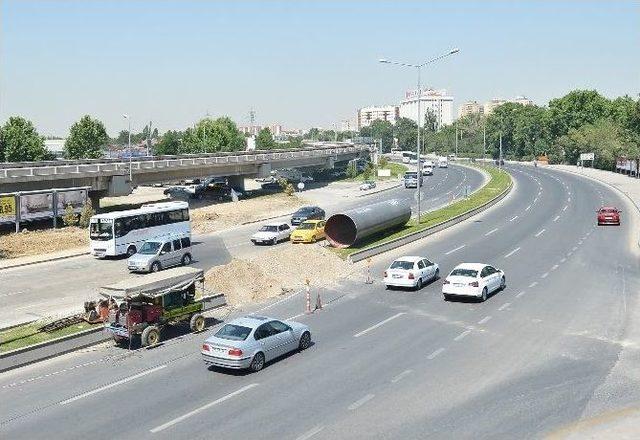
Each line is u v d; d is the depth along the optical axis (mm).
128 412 17594
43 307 30453
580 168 129125
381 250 43719
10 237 50062
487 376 20031
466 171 129750
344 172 128000
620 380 19531
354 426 16422
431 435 15836
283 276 34938
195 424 16688
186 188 94875
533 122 175125
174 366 21656
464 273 30547
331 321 27203
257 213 68625
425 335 24719
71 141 117750
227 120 154375
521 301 30000
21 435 16219
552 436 15750
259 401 18234
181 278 25578
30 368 21828
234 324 21453
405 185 98438
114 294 23516
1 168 57281
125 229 44156
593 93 162875
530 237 49781
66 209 55406
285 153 97938
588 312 27844
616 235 50125
